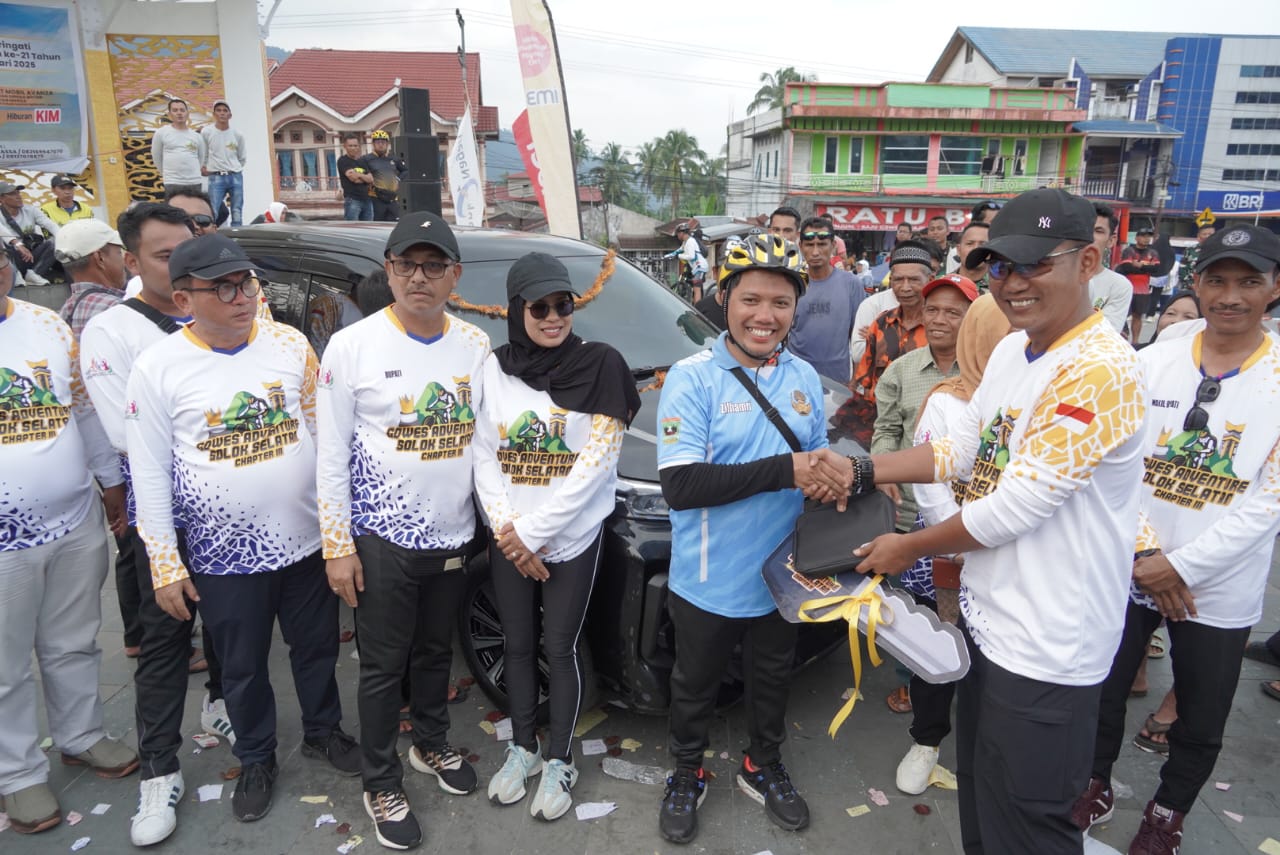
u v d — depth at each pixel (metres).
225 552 2.54
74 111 11.45
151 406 2.41
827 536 2.18
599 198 42.28
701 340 4.02
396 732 2.65
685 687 2.54
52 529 2.62
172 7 11.62
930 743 2.80
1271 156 38.47
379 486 2.49
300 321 3.93
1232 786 2.84
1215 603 2.26
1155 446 2.40
